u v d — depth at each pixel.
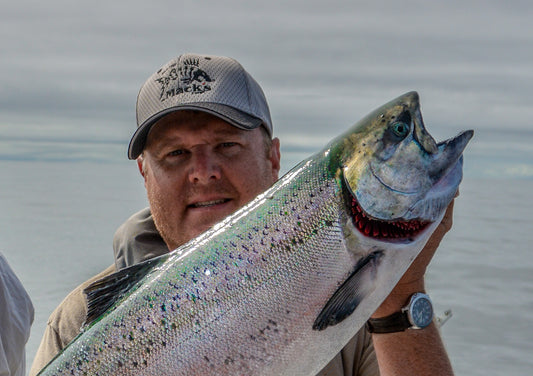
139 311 2.43
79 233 14.41
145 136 3.20
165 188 3.16
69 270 9.90
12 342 3.11
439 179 2.51
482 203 33.91
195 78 3.14
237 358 2.35
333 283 2.38
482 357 7.14
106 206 22.41
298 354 2.36
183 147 3.12
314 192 2.47
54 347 3.58
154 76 3.22
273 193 2.51
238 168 3.15
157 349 2.38
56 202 24.02
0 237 13.48
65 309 3.64
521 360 6.99
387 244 2.42
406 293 2.64
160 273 2.47
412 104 2.53
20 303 3.20
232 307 2.38
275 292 2.38
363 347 3.18
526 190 51.94
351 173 2.46
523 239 15.98
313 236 2.42
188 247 2.50
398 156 2.46
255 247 2.43
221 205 3.14
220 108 3.09
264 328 2.36
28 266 10.18
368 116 2.55
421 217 2.47
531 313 8.66
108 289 2.51
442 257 12.89
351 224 2.42
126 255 3.68
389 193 2.44
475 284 10.40
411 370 2.64
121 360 2.39
